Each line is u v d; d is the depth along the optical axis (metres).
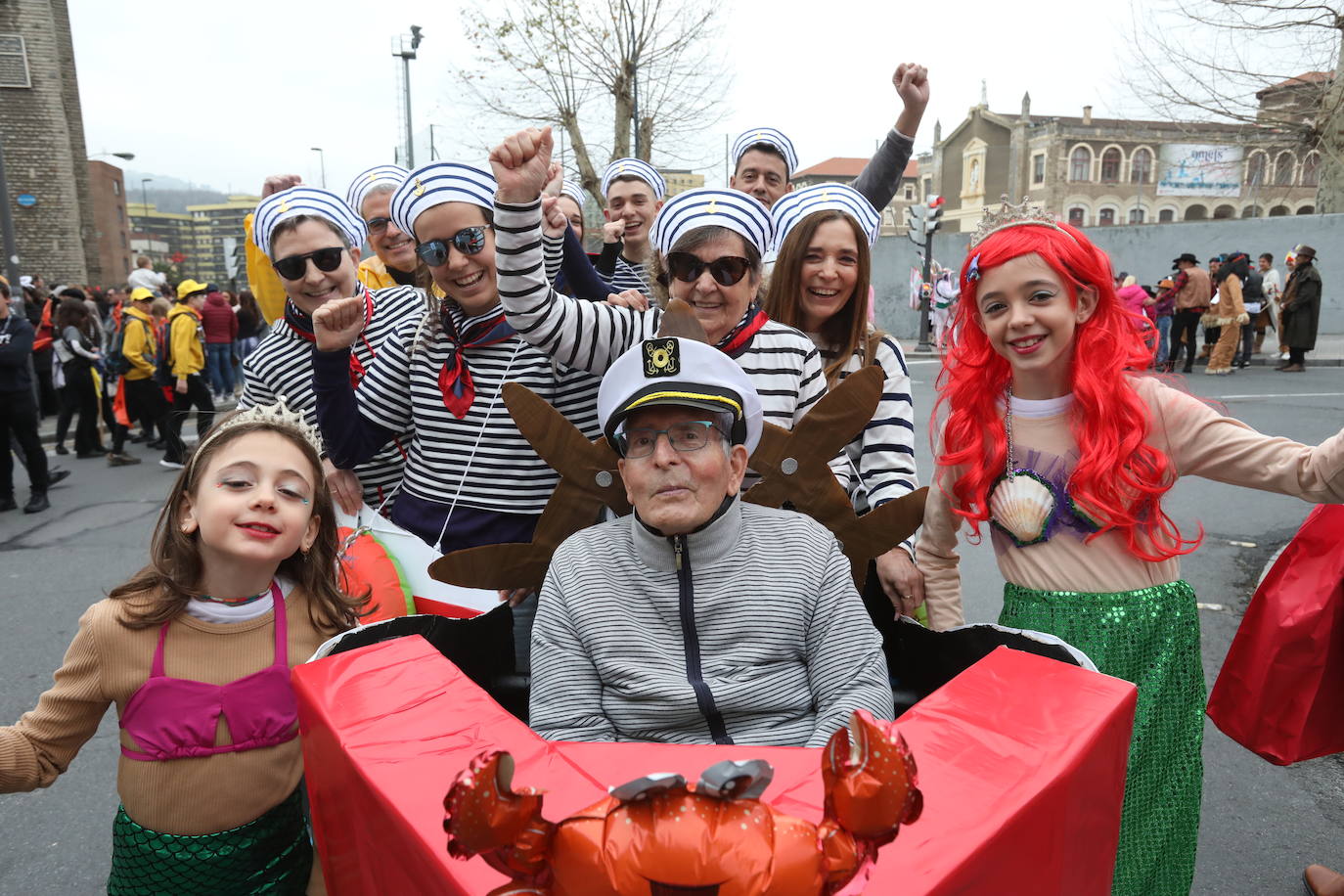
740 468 1.74
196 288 13.31
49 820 3.03
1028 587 2.09
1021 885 1.13
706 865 0.74
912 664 2.00
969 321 2.14
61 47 29.81
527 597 2.30
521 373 2.37
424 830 1.10
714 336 2.28
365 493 2.81
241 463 1.73
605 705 1.70
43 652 4.45
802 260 2.56
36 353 10.30
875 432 2.48
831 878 0.82
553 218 2.82
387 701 1.42
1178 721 1.99
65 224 27.72
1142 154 55.62
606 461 1.99
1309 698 2.17
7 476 7.38
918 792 0.82
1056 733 1.25
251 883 1.81
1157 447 1.96
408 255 4.15
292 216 2.73
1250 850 2.71
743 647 1.70
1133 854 1.93
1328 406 10.00
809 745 1.59
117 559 6.04
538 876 0.83
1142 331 2.04
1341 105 16.73
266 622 1.83
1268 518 6.01
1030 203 2.01
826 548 1.80
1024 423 2.07
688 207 2.24
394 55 20.64
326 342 2.28
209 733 1.74
